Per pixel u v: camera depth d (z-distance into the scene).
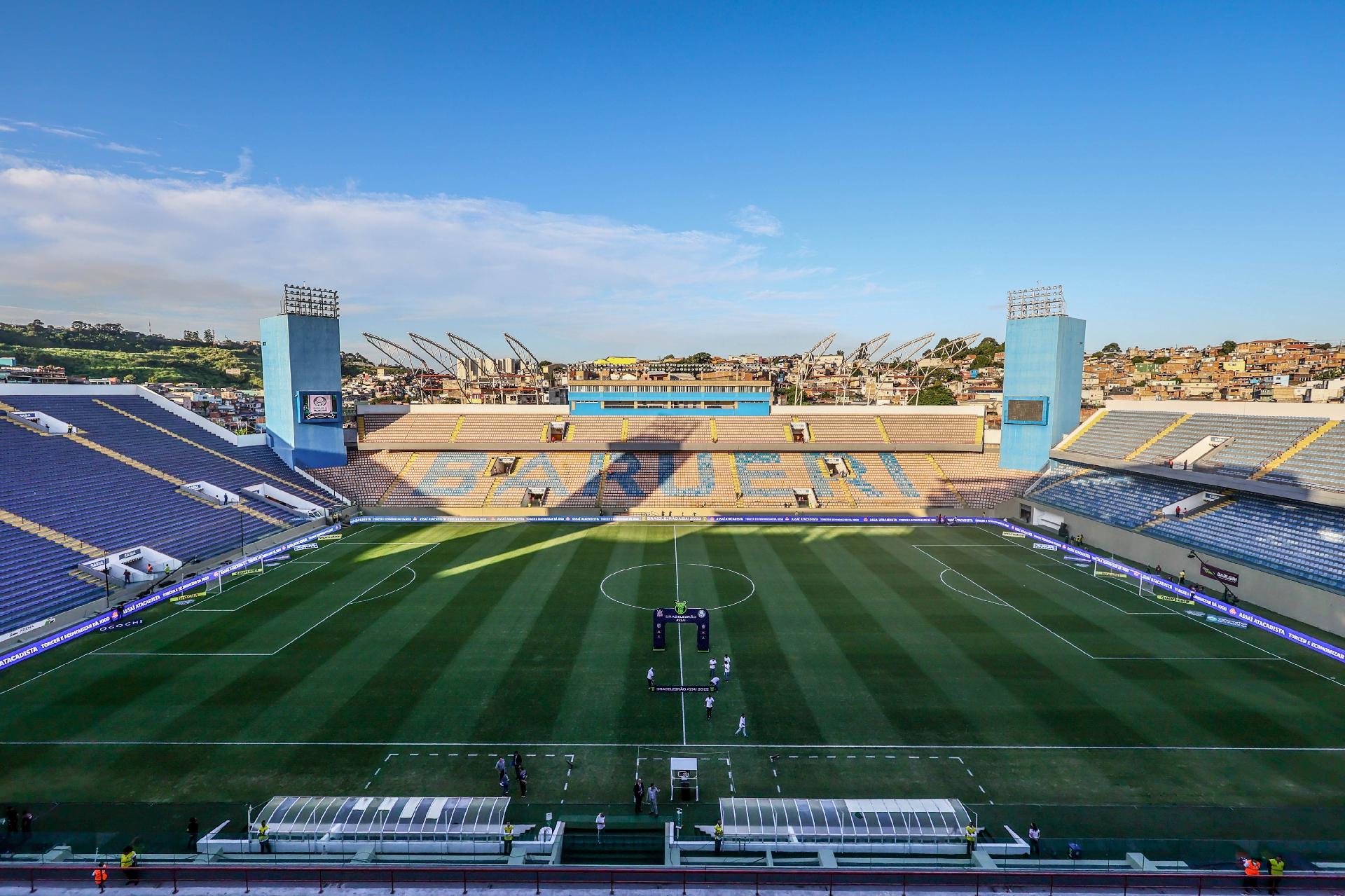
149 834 21.81
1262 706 31.11
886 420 92.88
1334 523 45.75
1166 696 32.09
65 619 40.28
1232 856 20.89
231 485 67.44
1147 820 22.92
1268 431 57.38
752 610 43.84
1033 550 60.56
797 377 154.62
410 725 29.14
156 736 28.08
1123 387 150.38
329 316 80.75
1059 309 75.94
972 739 28.30
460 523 71.44
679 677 33.91
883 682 33.56
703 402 93.19
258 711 30.27
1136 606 44.91
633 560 56.38
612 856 21.84
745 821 22.11
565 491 79.81
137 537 51.94
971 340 100.81
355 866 20.33
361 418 89.44
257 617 42.22
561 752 27.25
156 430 70.50
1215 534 51.44
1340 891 19.56
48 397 67.12
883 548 61.12
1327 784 25.14
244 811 23.19
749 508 77.38
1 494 50.06
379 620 41.75
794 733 28.73
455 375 116.69
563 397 121.38
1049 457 76.62
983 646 38.06
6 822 22.66
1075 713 30.45
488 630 40.16
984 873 19.88
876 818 22.08
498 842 21.69
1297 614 41.53
